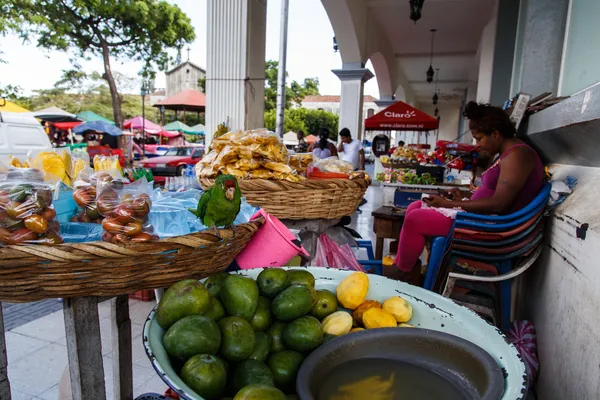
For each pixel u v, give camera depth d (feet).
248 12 15.30
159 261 3.50
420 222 7.75
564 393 5.52
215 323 3.20
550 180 8.05
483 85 24.86
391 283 4.54
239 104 15.81
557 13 10.93
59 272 3.10
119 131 53.36
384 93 41.29
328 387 3.13
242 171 6.37
